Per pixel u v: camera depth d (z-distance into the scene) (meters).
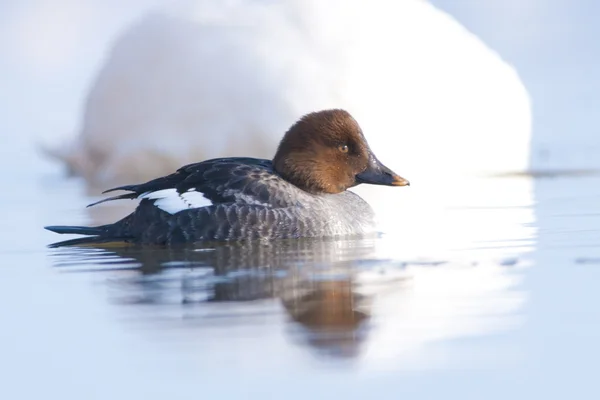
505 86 20.44
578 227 11.56
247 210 10.95
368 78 18.92
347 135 11.66
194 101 18.72
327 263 9.70
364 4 19.69
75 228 11.25
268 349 6.91
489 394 6.20
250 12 19.30
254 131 18.42
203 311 7.89
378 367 6.58
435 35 20.06
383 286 8.60
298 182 11.55
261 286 8.69
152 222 10.99
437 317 7.59
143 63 19.19
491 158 19.91
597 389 6.24
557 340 7.02
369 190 16.41
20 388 6.50
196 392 6.28
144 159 18.98
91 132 19.67
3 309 8.30
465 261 9.64
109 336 7.34
